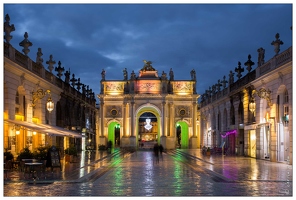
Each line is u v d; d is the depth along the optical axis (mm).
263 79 34312
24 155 25703
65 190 16875
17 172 23891
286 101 30688
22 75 31031
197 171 25641
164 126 72375
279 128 31531
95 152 56781
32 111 33719
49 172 24422
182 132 75000
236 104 46594
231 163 31719
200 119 76438
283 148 31422
